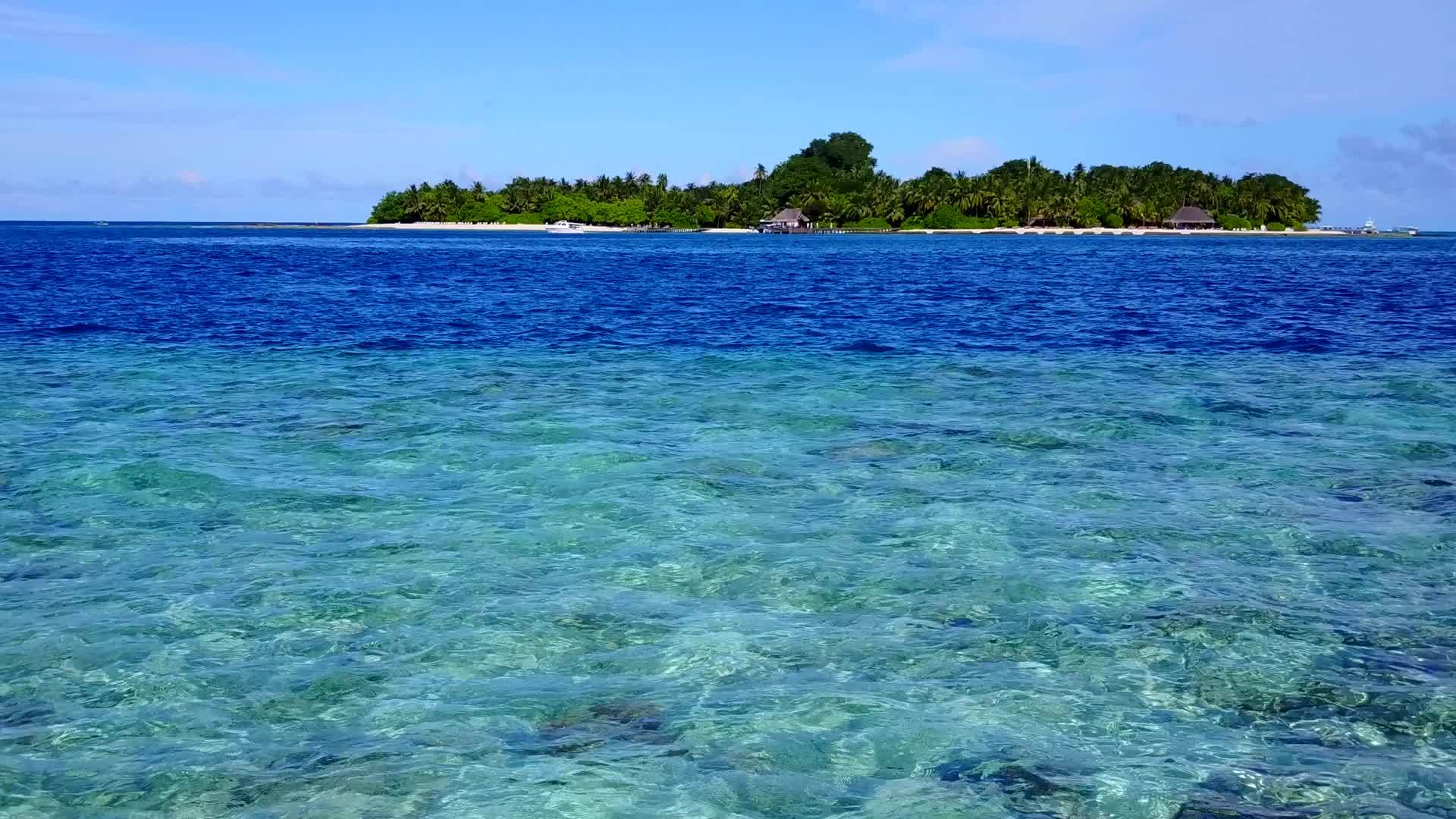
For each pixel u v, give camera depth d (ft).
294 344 105.50
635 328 124.88
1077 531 43.47
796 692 29.50
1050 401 73.26
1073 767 25.71
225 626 33.63
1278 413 68.33
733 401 72.90
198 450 56.59
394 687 29.76
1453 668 30.83
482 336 115.34
